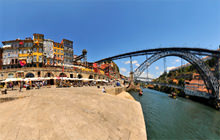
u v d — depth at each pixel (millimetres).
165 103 32781
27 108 7551
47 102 9258
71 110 7234
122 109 9000
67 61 47812
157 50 61719
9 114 6398
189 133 14359
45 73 33188
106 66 82625
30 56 39188
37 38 40969
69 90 18312
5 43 40438
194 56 53031
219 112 27719
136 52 63500
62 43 48188
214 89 36625
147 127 14625
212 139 13570
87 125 5391
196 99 42094
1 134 4152
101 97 13055
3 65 38469
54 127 4844
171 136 12891
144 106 27125
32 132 4320
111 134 4926
